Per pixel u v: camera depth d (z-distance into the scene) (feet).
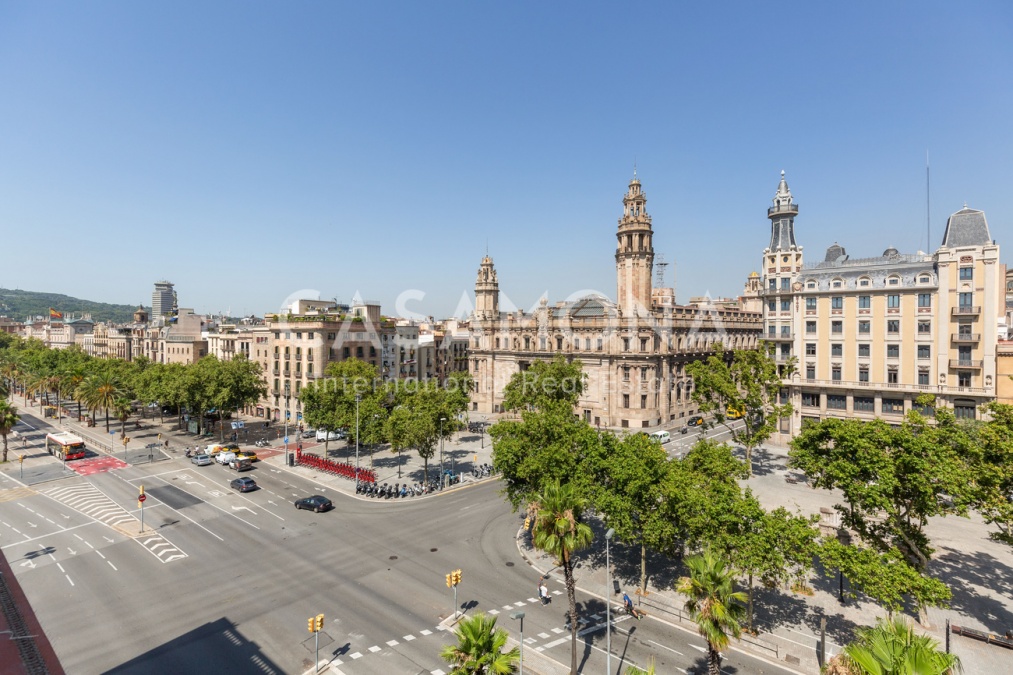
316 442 272.31
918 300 215.51
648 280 312.50
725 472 119.65
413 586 119.34
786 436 251.60
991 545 140.46
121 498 178.81
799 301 243.40
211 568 127.03
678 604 111.75
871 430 106.22
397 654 93.35
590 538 85.15
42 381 337.72
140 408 368.89
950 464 100.99
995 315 198.59
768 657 93.45
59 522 156.04
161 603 110.11
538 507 89.81
